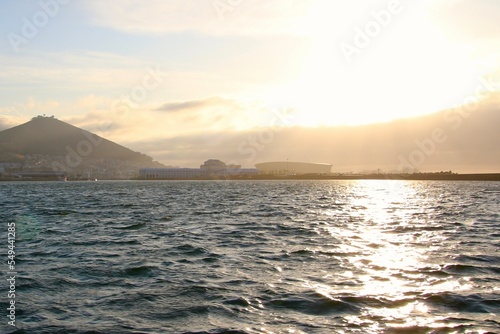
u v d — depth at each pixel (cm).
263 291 2159
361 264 2766
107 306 1977
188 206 8344
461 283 2273
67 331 1684
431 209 7438
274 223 5203
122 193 14912
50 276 2528
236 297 2067
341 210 7269
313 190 17188
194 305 1969
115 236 4166
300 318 1783
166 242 3747
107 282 2388
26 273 2608
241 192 15188
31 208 8144
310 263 2809
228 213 6706
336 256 3033
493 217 5878
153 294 2142
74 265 2822
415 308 1881
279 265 2758
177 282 2362
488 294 2066
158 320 1794
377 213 6650
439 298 2009
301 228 4678
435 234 4169
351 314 1819
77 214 6700
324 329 1664
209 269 2669
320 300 1997
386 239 3847
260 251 3253
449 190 16400
